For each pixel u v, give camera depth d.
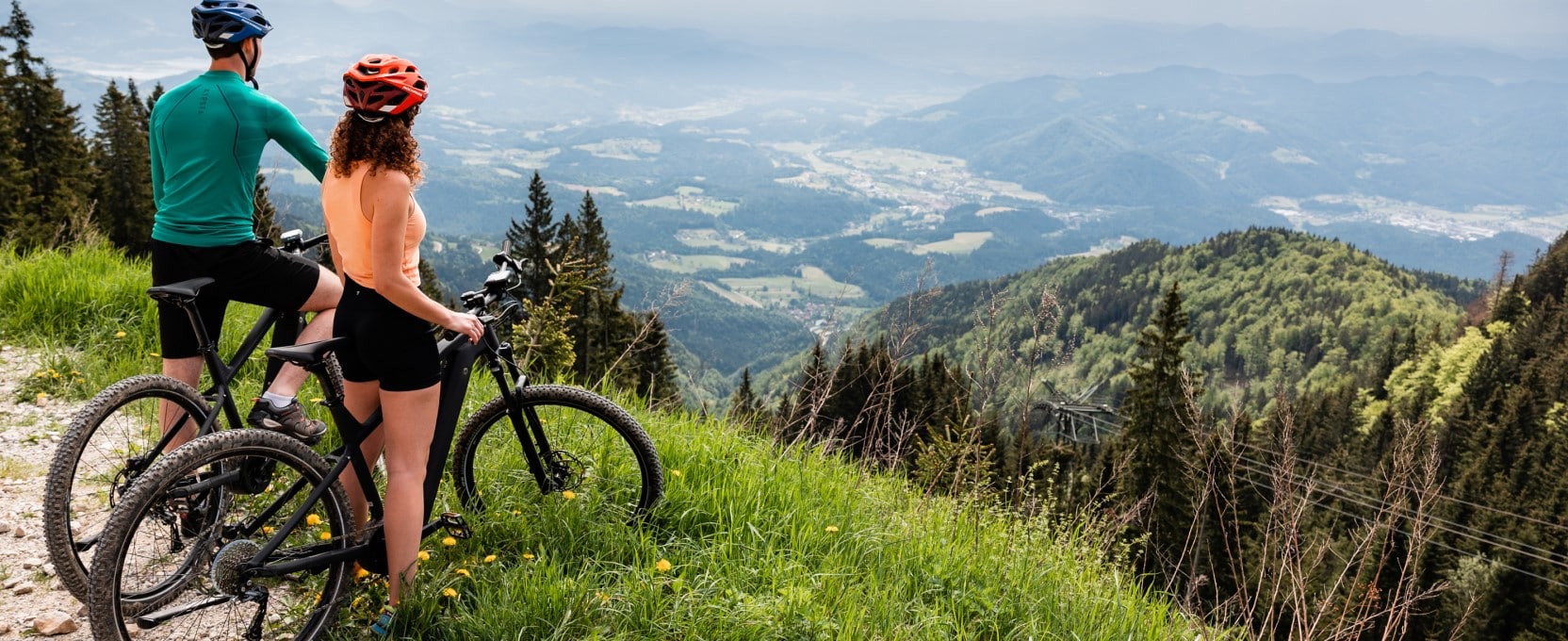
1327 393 111.38
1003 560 4.92
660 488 4.21
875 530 4.75
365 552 3.46
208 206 3.70
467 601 3.52
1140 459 28.52
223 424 4.10
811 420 5.99
